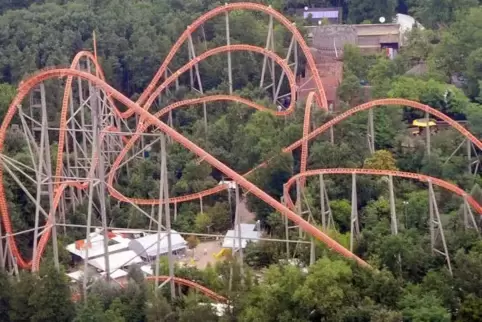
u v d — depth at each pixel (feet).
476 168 366.84
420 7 626.23
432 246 284.41
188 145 282.36
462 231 291.17
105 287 268.82
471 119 391.65
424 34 535.19
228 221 358.64
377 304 249.55
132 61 485.15
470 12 518.37
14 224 324.39
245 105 418.72
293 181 317.01
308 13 613.11
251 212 363.76
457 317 247.09
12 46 491.31
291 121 390.21
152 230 327.26
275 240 287.69
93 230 346.54
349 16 640.58
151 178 379.14
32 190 338.95
